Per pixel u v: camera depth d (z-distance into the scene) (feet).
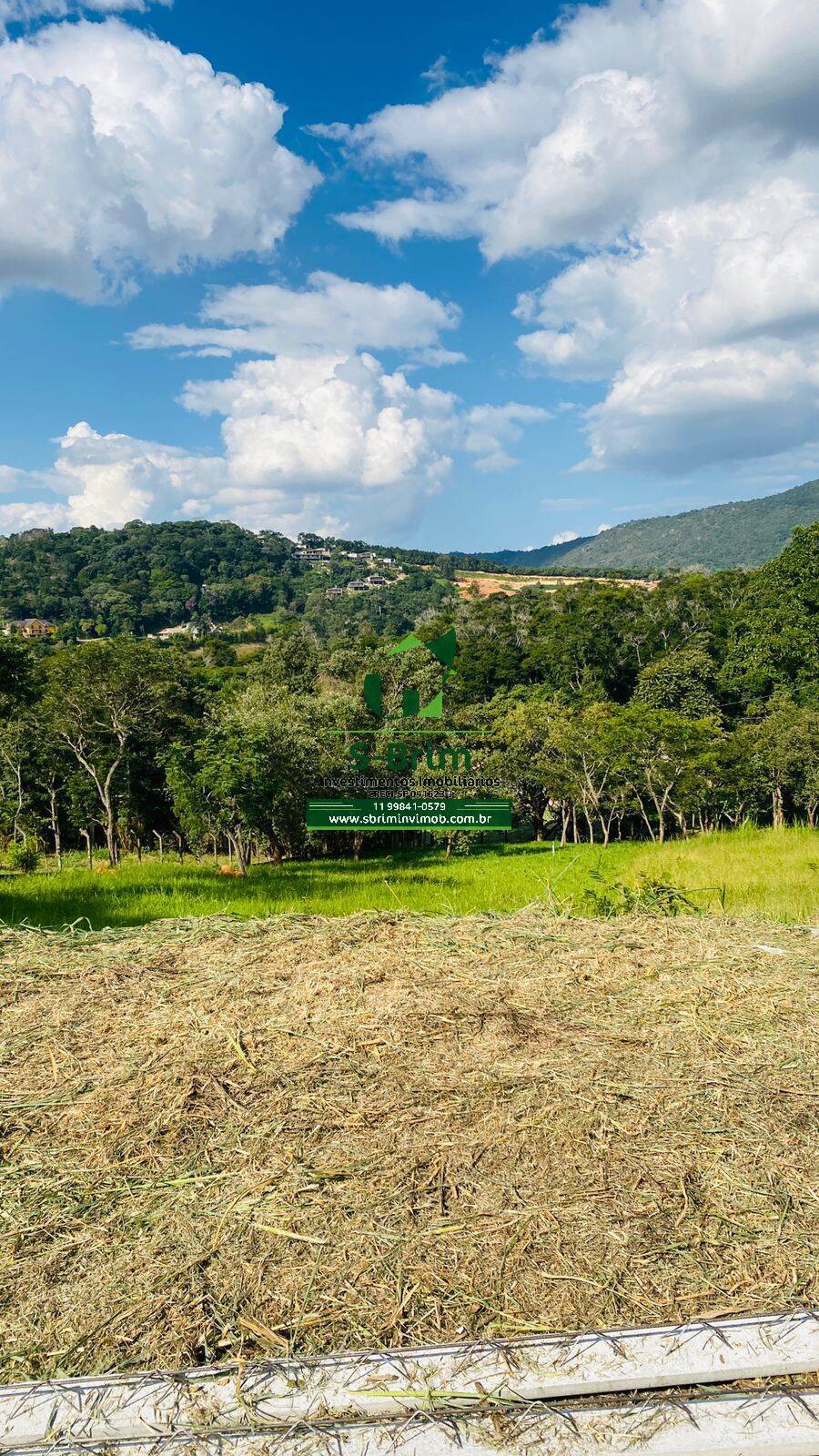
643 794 104.17
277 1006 13.89
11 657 80.94
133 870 58.34
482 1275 7.77
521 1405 6.58
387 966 15.74
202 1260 8.03
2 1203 8.95
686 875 46.96
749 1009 13.48
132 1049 12.49
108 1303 7.56
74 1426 6.45
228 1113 10.49
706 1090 10.76
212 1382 6.74
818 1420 6.48
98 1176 9.38
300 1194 8.90
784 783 98.32
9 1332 7.28
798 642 133.69
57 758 100.99
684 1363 6.81
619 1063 11.53
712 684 150.20
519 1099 10.53
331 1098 10.71
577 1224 8.36
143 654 97.71
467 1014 13.14
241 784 55.72
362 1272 7.82
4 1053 12.57
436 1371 6.78
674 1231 8.28
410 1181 9.03
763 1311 7.34
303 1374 6.79
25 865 60.90
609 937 17.83
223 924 19.81
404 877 51.21
